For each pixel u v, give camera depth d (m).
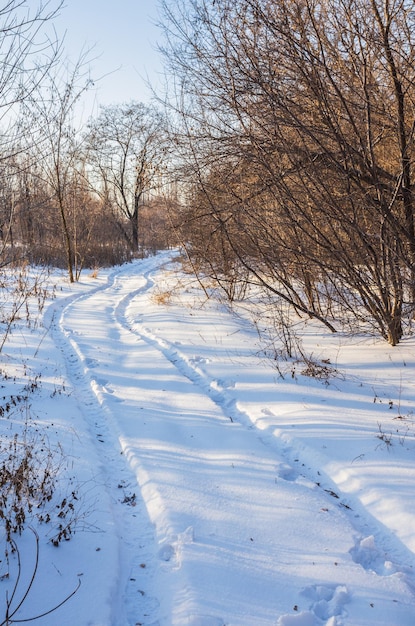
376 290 8.39
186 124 8.23
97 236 28.44
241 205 7.84
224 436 5.49
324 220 7.51
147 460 4.94
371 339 8.60
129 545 3.86
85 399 6.74
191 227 11.43
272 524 3.96
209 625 2.98
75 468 4.74
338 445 5.07
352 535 3.85
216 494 4.37
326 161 7.11
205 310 12.45
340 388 6.59
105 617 3.04
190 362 8.14
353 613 3.11
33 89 5.10
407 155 7.20
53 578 3.35
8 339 9.40
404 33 6.78
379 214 6.99
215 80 7.34
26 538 3.72
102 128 37.06
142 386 7.12
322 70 6.82
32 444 5.05
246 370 7.53
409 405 5.90
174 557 3.65
